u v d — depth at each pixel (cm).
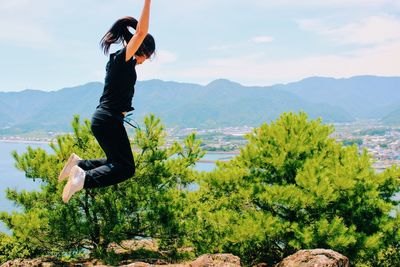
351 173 1156
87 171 384
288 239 1111
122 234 1108
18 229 1023
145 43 391
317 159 1221
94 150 1135
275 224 1081
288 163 1224
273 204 1159
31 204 1129
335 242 995
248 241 1130
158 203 1166
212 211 1245
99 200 1169
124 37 412
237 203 1215
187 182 1323
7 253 1316
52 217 1057
